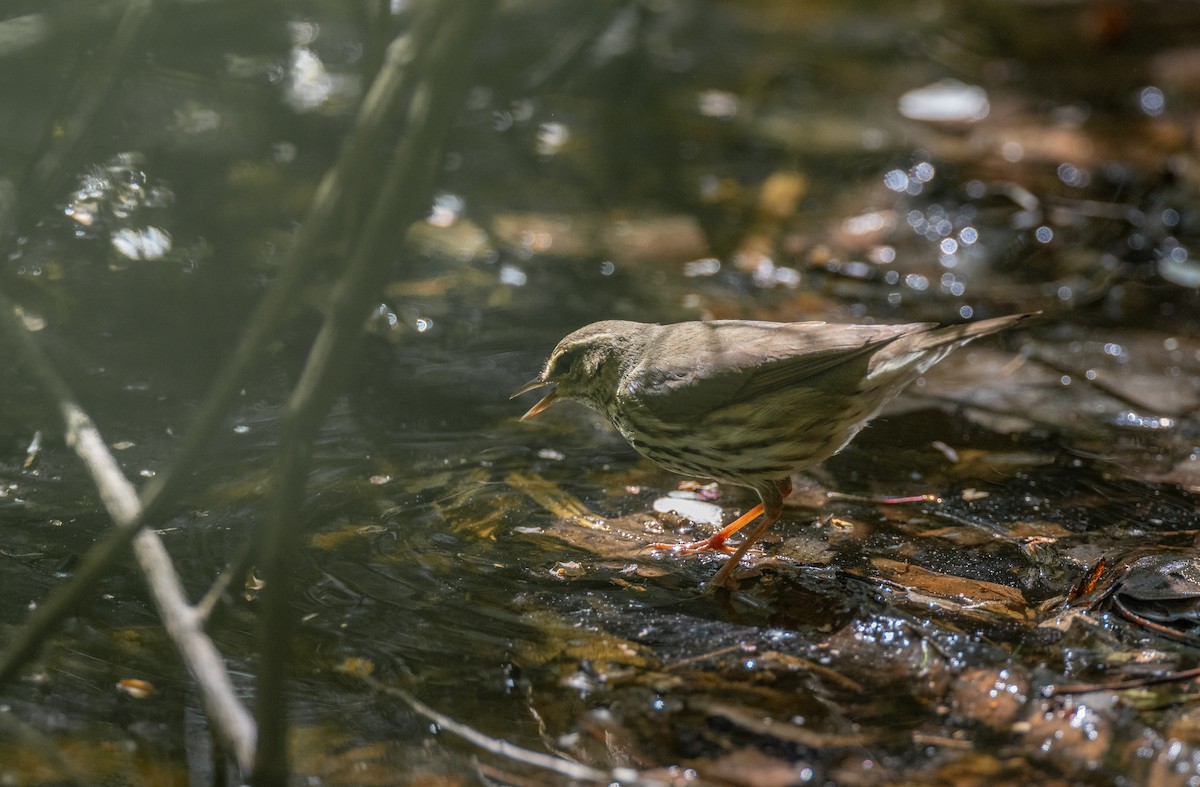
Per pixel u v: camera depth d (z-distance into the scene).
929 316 14.34
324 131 17.89
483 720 7.45
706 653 8.19
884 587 9.09
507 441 11.48
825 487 10.87
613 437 11.80
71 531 9.52
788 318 14.13
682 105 20.70
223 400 6.71
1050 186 17.72
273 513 6.09
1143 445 11.48
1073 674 7.85
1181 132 19.31
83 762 6.98
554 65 19.58
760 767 7.03
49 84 15.98
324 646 8.18
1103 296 14.82
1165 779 6.86
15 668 6.80
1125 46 23.22
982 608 8.77
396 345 13.36
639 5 22.12
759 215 16.98
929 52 23.31
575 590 9.02
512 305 14.40
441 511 10.15
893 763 7.04
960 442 11.64
